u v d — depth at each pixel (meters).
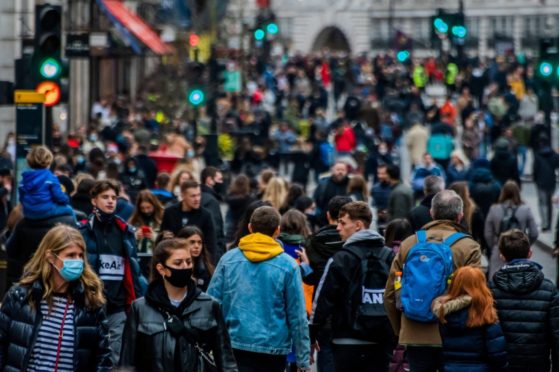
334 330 25.11
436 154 78.00
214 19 115.44
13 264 28.16
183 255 20.22
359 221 25.25
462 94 113.38
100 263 27.06
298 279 23.75
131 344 20.27
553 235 58.91
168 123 95.50
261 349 23.50
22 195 27.77
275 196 45.22
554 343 24.47
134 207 38.78
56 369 19.56
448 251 23.95
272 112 124.12
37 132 37.53
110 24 104.50
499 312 24.56
